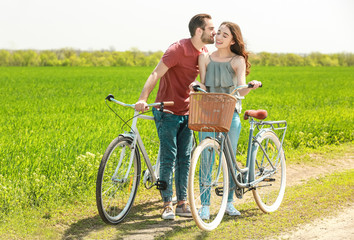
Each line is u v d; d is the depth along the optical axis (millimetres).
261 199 7977
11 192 7141
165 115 7090
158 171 7492
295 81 48000
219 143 6770
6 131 13711
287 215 7148
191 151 7703
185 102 7137
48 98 26812
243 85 6434
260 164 7703
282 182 8039
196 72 7168
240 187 7039
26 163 8781
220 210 6863
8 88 34969
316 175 9867
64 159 9203
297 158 11344
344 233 6395
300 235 6320
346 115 17984
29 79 48875
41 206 7074
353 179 9180
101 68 96375
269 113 18438
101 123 15297
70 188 7703
